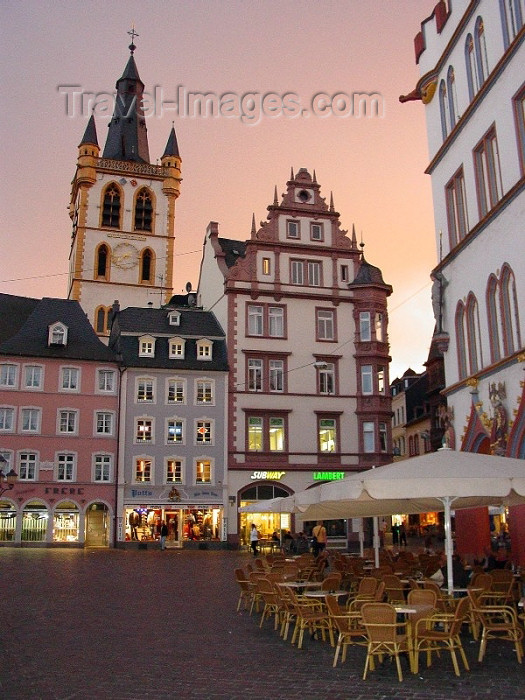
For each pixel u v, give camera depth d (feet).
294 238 196.24
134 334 187.93
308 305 193.57
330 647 46.44
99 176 284.20
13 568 105.09
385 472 46.01
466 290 90.84
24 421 174.50
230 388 185.06
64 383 179.01
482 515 88.58
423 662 41.88
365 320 195.52
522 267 75.36
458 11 95.61
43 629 51.93
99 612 61.05
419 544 188.44
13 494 170.60
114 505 175.73
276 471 183.32
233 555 151.94
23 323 195.83
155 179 291.17
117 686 35.24
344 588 72.79
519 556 74.74
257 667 39.99
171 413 182.19
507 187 79.46
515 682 36.50
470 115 89.66
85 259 276.62
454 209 97.04
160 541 172.96
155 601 69.41
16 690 34.19
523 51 75.87
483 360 85.35
